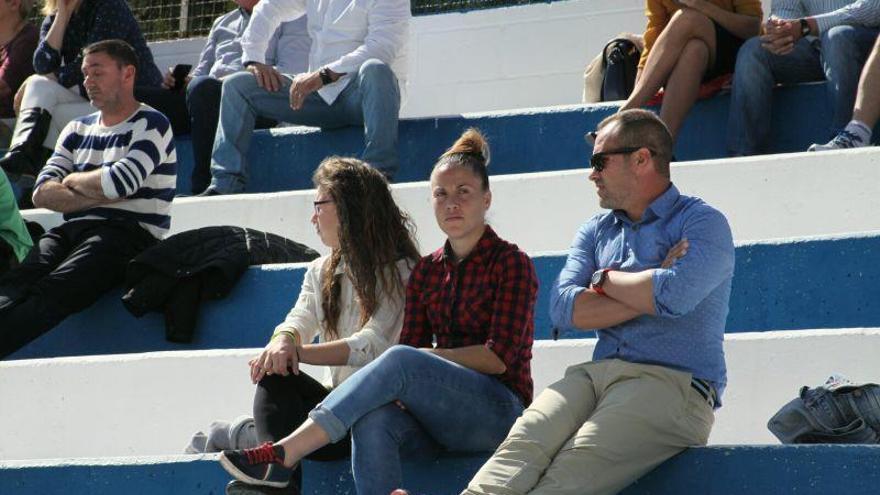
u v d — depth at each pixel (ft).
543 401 43.24
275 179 77.51
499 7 90.12
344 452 46.83
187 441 55.83
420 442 45.21
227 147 74.69
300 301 50.19
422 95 91.20
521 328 45.37
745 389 50.21
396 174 73.97
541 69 88.48
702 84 71.82
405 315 47.34
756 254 55.21
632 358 44.09
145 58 85.20
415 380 43.70
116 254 63.26
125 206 64.85
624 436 41.70
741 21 70.64
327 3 77.05
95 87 65.41
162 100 82.12
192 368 56.08
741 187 61.26
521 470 41.55
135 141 65.10
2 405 58.39
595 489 41.42
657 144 45.70
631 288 43.57
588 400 43.32
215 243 62.39
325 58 76.54
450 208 46.06
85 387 57.41
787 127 70.13
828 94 67.51
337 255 50.08
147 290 61.05
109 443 56.90
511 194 64.39
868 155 59.72
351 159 50.44
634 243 45.60
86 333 64.03
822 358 49.42
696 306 43.98
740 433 50.11
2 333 61.26
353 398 43.47
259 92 75.10
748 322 55.01
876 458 40.81
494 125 75.31
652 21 74.38
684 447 42.75
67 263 62.49
